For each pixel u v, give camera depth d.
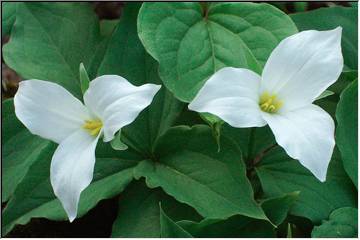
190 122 0.69
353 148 0.66
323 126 0.60
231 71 0.60
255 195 0.68
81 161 0.60
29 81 0.61
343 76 0.71
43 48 0.72
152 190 0.67
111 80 0.60
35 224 0.71
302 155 0.59
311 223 0.67
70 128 0.62
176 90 0.64
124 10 0.69
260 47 0.66
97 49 0.71
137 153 0.67
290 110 0.62
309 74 0.61
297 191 0.64
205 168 0.65
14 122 0.71
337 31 0.61
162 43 0.65
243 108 0.59
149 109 0.68
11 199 0.66
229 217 0.64
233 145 0.65
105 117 0.60
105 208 0.71
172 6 0.66
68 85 0.72
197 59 0.65
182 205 0.66
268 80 0.61
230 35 0.66
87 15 0.74
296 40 0.61
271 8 0.67
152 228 0.65
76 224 0.71
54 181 0.60
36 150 0.70
